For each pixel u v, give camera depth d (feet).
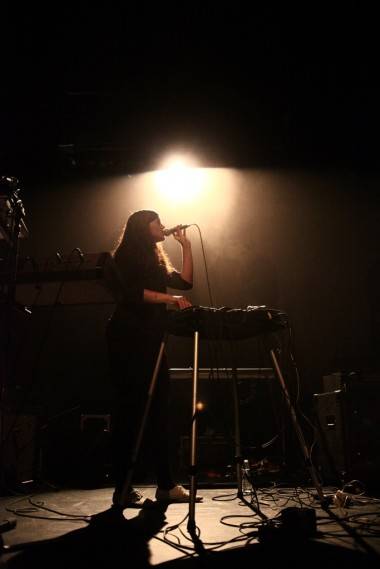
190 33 14.07
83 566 4.60
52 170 18.71
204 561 4.69
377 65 14.85
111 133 17.24
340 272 19.56
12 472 10.21
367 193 19.61
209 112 16.76
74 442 12.03
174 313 6.93
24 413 11.25
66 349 18.63
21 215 6.50
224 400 9.74
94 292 6.84
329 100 16.33
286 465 11.14
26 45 14.08
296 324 19.35
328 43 14.32
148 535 5.79
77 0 12.85
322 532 5.69
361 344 18.89
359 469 9.55
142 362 7.73
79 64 14.87
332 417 10.50
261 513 6.93
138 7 13.16
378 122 16.93
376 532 5.67
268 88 15.94
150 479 12.59
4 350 6.22
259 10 13.39
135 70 15.20
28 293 6.74
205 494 9.08
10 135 17.02
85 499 9.11
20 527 6.35
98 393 18.54
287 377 8.47
